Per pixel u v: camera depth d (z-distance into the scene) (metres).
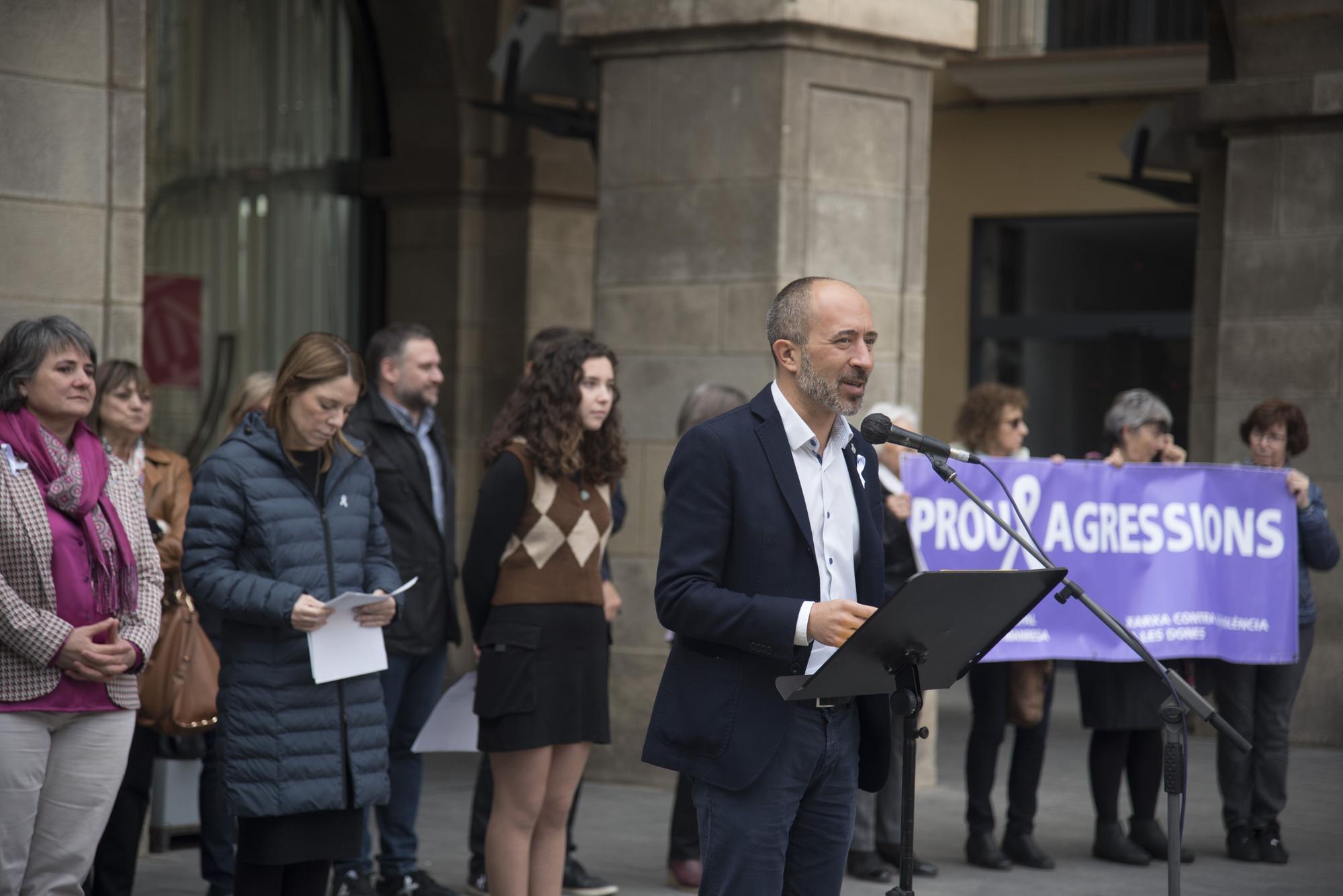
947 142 12.75
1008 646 5.68
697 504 3.29
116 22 5.66
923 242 7.23
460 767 7.66
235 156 8.99
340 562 4.21
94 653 3.87
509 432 4.67
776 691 3.27
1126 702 5.84
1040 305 12.59
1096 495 5.89
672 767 3.34
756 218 6.85
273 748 4.00
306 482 4.21
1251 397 8.17
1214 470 6.00
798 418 3.36
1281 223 8.05
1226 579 5.98
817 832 3.39
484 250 9.55
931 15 7.04
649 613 7.12
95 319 5.65
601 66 7.27
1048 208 12.40
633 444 7.18
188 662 4.86
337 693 4.09
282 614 3.96
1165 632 5.90
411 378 5.54
